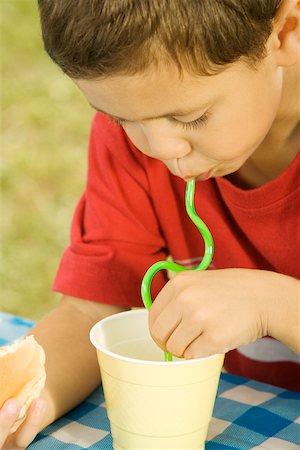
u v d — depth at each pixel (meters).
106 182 1.74
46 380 1.45
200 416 1.27
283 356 1.85
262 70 1.23
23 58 5.28
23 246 3.75
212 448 1.32
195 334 1.29
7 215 3.95
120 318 1.38
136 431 1.27
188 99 1.17
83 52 1.13
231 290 1.32
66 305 1.67
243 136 1.26
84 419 1.44
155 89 1.15
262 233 1.65
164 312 1.31
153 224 1.76
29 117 4.68
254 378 1.90
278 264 1.68
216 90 1.18
